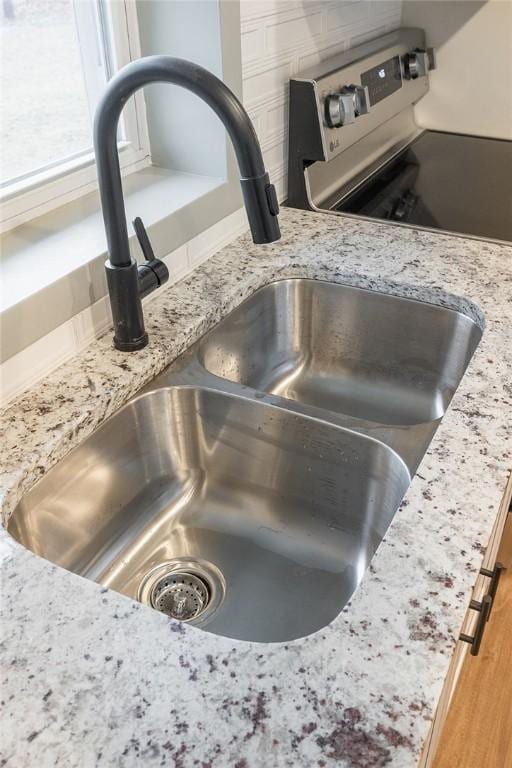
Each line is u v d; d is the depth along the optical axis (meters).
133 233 1.01
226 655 0.56
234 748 0.50
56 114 1.07
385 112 1.61
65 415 0.83
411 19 1.87
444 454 0.77
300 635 0.84
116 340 0.95
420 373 1.19
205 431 0.99
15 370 0.85
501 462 0.76
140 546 0.95
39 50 1.01
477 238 1.27
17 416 0.83
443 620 0.59
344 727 0.51
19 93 1.01
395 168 1.70
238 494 1.01
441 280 1.11
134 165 1.22
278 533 0.97
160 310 1.05
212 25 1.07
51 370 0.91
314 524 0.97
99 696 0.53
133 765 0.49
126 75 0.76
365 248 1.23
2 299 0.83
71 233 1.01
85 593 0.62
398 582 0.62
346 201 1.47
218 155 1.19
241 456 0.99
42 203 1.06
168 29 1.11
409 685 0.54
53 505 0.83
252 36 1.17
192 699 0.53
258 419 0.94
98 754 0.50
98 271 0.95
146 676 0.55
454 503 0.71
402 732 0.51
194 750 0.50
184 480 1.01
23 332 0.84
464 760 1.35
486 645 1.55
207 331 1.06
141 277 0.93
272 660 0.56
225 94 0.73
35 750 0.50
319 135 1.32
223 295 1.08
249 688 0.54
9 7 0.95
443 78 1.91
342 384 1.26
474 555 0.65
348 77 1.41
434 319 1.12
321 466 0.93
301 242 1.26
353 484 0.92
